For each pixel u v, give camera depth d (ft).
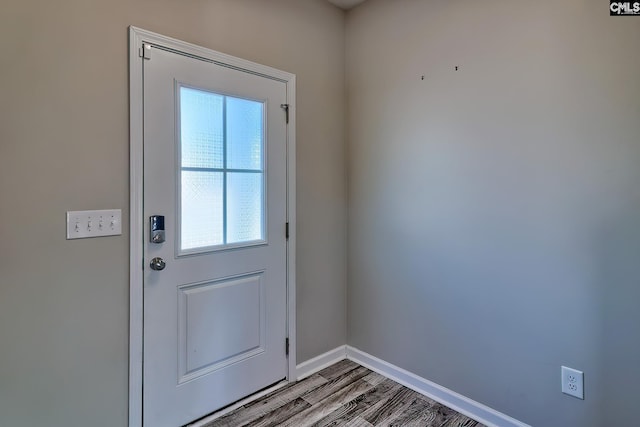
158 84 5.18
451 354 6.32
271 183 6.67
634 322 4.46
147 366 5.22
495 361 5.75
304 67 7.19
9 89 4.07
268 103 6.57
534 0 5.13
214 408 6.01
